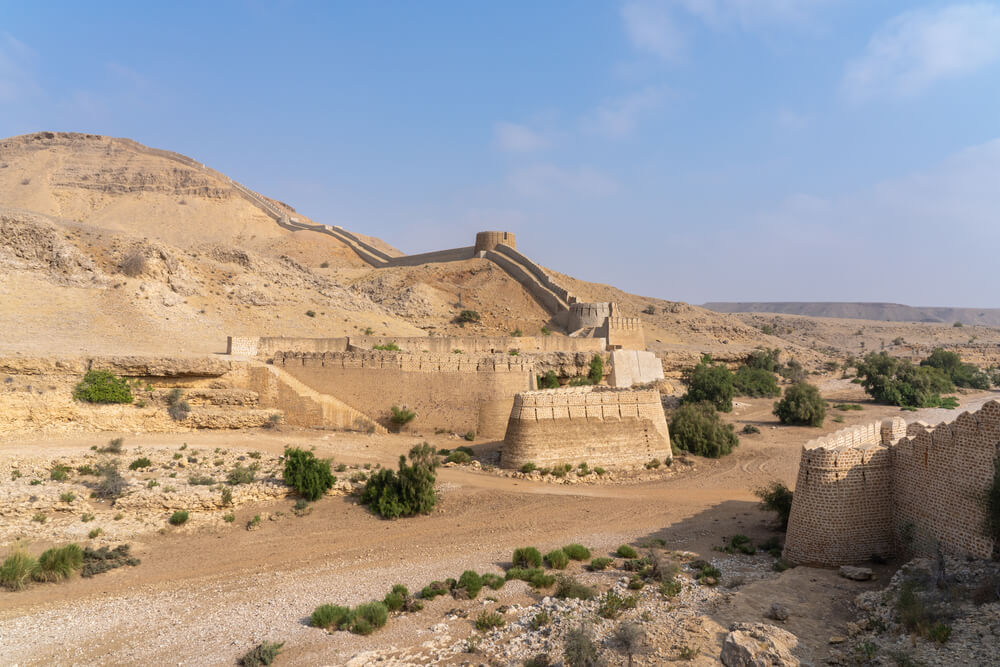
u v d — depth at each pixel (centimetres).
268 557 2714
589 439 4162
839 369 11550
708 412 5188
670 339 11306
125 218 17250
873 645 1686
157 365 4500
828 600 2067
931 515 2244
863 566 2334
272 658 1852
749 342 12369
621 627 1798
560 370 5981
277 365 4950
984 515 2033
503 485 3722
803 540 2434
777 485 3241
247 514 3128
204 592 2364
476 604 2225
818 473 2414
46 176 18675
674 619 1978
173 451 3841
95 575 2475
